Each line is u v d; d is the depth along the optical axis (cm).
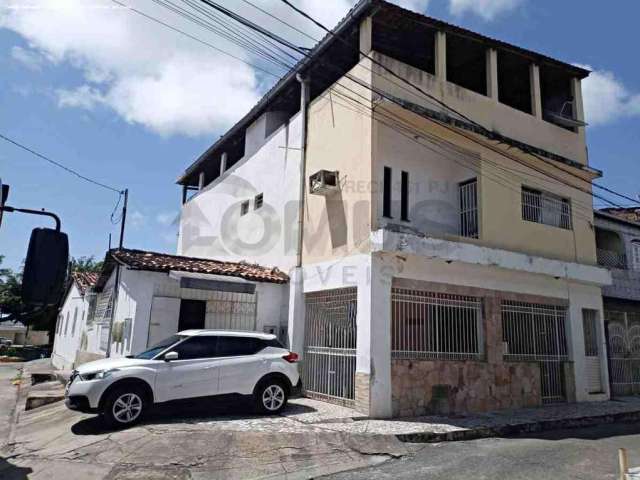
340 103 1202
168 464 663
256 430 809
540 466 686
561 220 1382
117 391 833
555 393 1281
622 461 546
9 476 643
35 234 396
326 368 1134
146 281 1164
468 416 1033
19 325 5219
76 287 2017
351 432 831
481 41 1295
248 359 954
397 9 1145
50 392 1278
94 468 657
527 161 1314
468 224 1244
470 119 1233
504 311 1233
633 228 1753
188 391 884
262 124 1644
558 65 1446
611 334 1562
